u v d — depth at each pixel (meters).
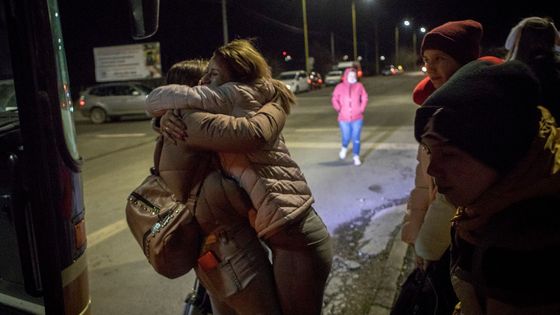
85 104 19.22
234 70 2.07
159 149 2.16
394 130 11.87
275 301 2.08
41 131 1.85
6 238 2.19
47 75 1.93
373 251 4.47
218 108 1.97
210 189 2.00
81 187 2.21
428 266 2.09
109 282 4.17
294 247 2.02
